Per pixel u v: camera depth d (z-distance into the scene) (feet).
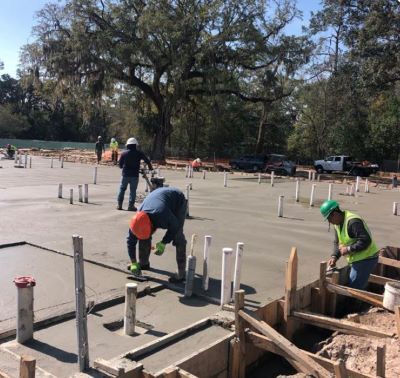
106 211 41.93
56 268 23.82
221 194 62.69
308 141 182.50
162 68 134.62
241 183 82.69
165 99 142.82
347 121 157.89
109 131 261.03
